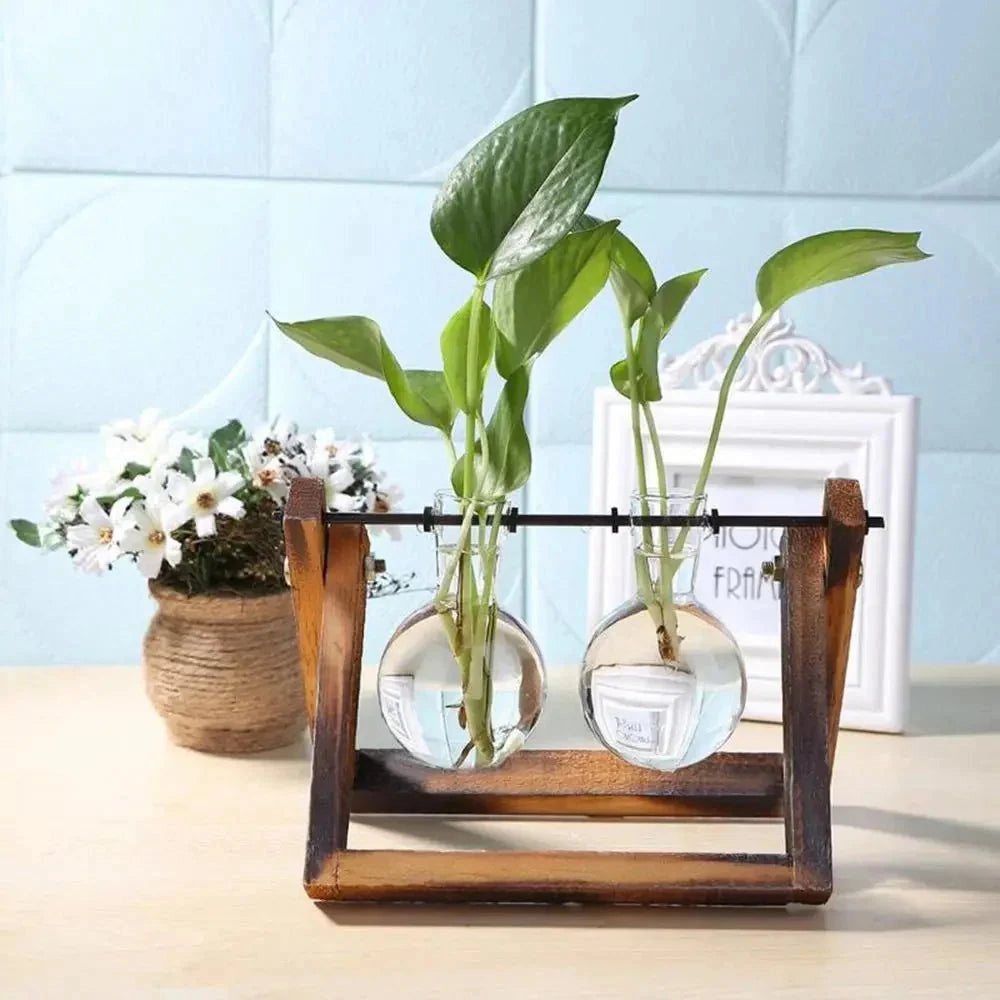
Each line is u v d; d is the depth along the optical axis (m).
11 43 1.32
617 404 1.10
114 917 0.74
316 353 0.77
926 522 1.40
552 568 1.39
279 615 0.99
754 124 1.35
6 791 0.92
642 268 0.79
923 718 1.11
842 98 1.35
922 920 0.75
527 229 0.69
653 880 0.73
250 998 0.65
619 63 1.34
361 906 0.75
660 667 0.77
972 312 1.37
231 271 1.36
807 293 1.37
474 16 1.34
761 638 1.08
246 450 0.99
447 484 1.39
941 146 1.35
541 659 0.80
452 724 0.77
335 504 1.00
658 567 0.77
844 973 0.69
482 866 0.74
